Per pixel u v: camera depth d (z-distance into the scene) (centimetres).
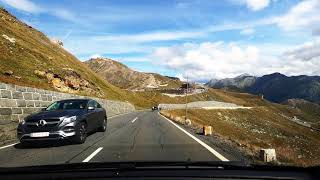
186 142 1398
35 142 1345
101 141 1405
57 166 489
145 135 1666
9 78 4184
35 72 5219
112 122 2702
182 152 1112
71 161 952
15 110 1870
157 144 1315
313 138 11712
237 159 994
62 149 1182
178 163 493
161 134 1739
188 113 9106
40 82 5006
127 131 1877
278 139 8238
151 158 991
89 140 1439
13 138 1545
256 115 14125
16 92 1959
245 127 9688
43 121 1216
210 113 10744
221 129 6994
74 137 1263
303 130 13588
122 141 1408
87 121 1412
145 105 15012
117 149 1174
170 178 436
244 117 12419
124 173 455
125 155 1047
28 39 7431
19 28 8288
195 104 14600
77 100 1521
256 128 10419
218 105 16050
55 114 1261
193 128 2309
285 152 1633
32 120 1226
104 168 470
